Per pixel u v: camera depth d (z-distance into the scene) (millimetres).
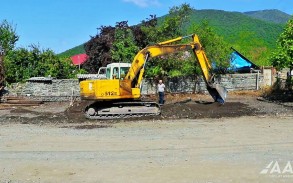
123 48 36969
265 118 20078
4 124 19375
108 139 15125
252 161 11430
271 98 29906
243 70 41844
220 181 9617
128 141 14648
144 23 38781
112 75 24891
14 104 27750
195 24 35906
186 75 34250
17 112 23984
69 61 38250
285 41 27188
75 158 12188
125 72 25312
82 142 14641
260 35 99375
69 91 31109
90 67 42438
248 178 9812
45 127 18359
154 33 35438
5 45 40125
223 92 22938
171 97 32219
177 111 22562
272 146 13406
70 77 36500
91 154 12664
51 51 36812
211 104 25328
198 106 24438
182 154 12438
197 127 17672
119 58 36625
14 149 13617
